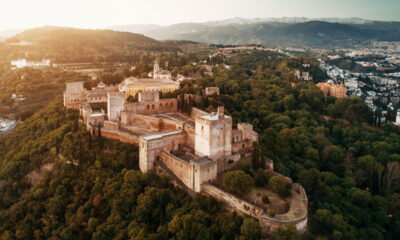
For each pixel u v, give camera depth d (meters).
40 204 120.12
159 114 162.62
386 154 164.12
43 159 141.88
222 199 96.00
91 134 139.00
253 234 80.19
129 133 132.62
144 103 157.62
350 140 192.50
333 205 115.69
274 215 85.25
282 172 124.75
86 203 110.94
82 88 191.75
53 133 153.38
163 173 113.06
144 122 140.62
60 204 115.56
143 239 89.31
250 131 133.88
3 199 136.38
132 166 122.06
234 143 125.50
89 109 153.38
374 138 195.12
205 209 95.00
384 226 121.00
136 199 104.88
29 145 157.88
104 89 198.50
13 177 143.25
